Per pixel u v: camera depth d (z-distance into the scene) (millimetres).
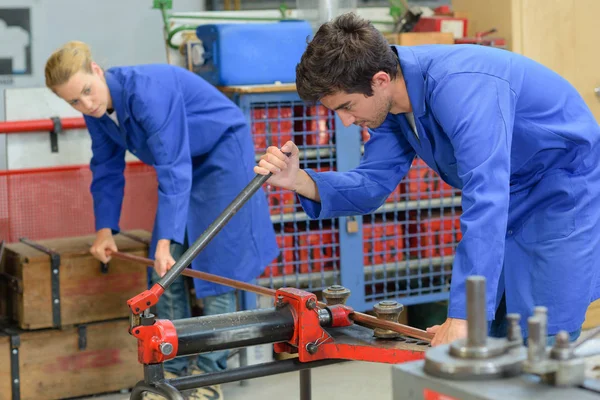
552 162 1982
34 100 3832
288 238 3830
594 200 1999
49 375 3414
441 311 4199
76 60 2891
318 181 2074
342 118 1872
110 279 3445
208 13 3994
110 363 3508
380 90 1820
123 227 3781
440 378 1111
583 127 1975
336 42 1756
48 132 3824
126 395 3535
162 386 1613
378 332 1777
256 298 3693
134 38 4363
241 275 3326
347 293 1938
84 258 3385
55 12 4219
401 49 1859
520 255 2014
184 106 3076
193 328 1687
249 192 1940
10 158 3777
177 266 1806
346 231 3832
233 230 3297
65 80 2879
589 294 1976
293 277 3830
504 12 4004
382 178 2121
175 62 3971
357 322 1880
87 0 4262
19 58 4188
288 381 3676
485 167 1666
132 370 3549
